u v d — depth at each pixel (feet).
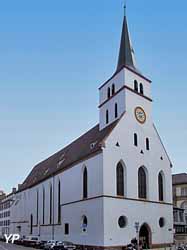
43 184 245.24
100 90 202.90
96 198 162.91
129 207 165.78
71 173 195.31
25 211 284.41
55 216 213.05
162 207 182.39
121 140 171.73
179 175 299.79
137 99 185.88
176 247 165.78
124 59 194.18
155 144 188.75
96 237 158.71
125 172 169.48
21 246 213.87
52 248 156.87
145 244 169.27
